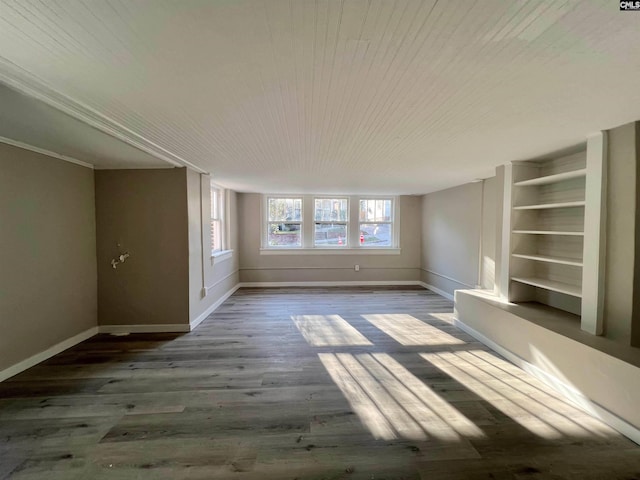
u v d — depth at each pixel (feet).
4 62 4.29
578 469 5.23
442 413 6.77
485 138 7.92
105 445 5.75
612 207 7.21
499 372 8.67
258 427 6.29
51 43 3.83
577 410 6.86
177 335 11.72
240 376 8.45
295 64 4.32
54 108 5.94
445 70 4.47
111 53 4.07
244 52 4.04
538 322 8.50
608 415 6.32
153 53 4.07
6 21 3.37
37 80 4.83
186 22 3.43
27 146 8.72
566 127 7.05
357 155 9.84
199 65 4.38
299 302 16.97
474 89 5.10
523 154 9.61
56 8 3.18
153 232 12.00
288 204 21.63
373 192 20.61
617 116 6.37
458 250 17.04
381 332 12.07
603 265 7.39
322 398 7.36
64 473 5.11
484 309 10.85
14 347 8.51
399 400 7.28
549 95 5.32
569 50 3.92
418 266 22.21
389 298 17.99
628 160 6.84
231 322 13.37
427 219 21.06
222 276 17.07
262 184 17.07
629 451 5.62
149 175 11.90
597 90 5.11
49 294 9.67
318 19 3.38
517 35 3.61
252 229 21.25
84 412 6.77
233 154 9.70
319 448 5.70
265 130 7.26
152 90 5.16
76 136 7.79
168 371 8.72
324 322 13.37
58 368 8.91
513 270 10.80
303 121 6.64
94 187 11.78
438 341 11.09
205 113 6.20
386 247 22.06
